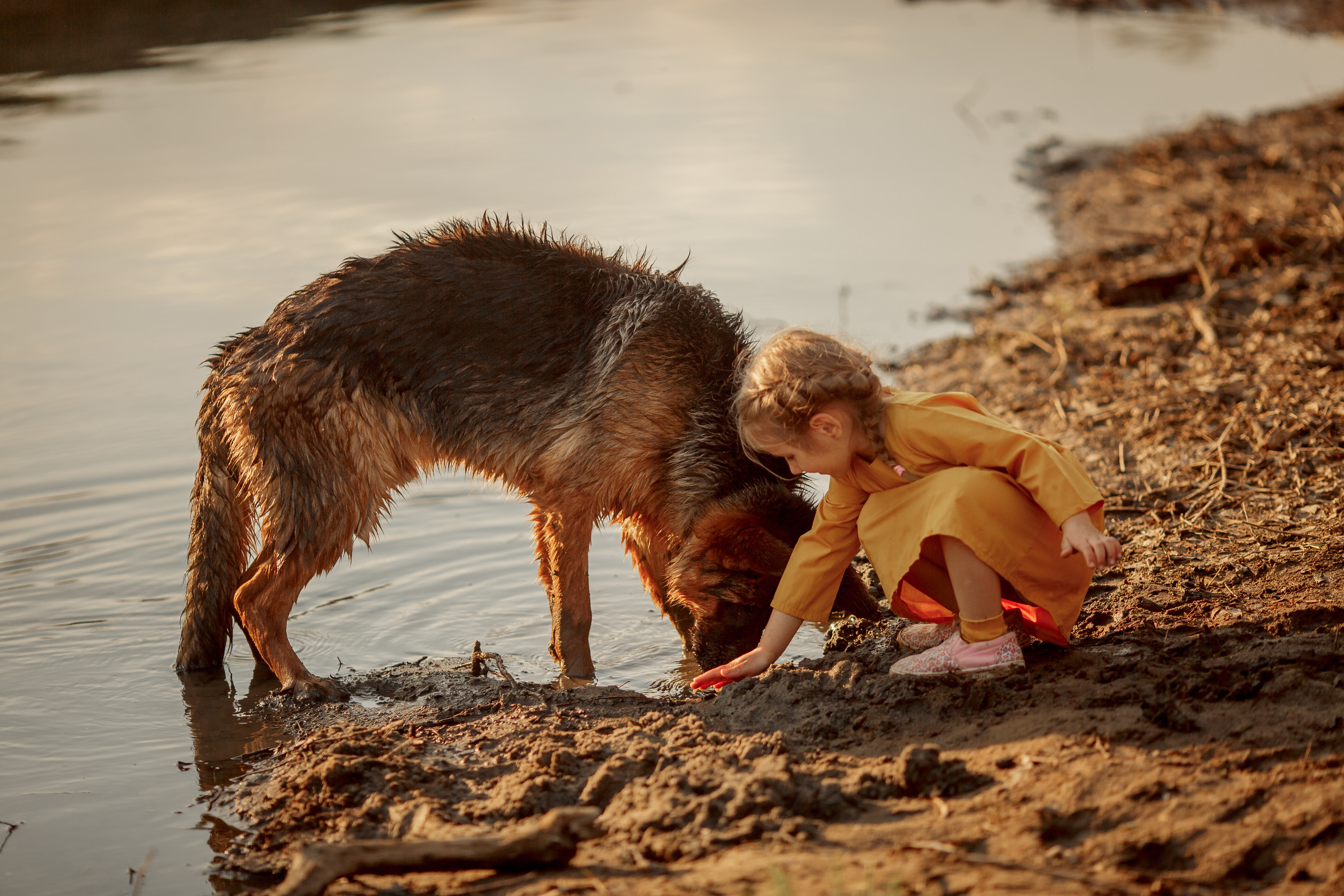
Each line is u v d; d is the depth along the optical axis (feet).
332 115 55.62
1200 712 12.03
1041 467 12.87
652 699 15.75
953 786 11.27
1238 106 54.49
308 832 12.74
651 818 11.24
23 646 18.56
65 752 15.44
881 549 13.80
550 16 85.40
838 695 13.93
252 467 17.26
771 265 36.60
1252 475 20.18
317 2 84.74
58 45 70.03
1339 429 21.01
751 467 17.46
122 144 50.65
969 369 28.04
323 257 36.58
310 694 16.74
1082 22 81.35
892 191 44.47
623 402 17.46
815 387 13.46
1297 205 35.22
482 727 14.97
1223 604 15.93
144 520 22.80
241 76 63.05
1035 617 14.46
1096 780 10.75
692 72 66.39
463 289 17.65
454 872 10.75
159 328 31.94
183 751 15.47
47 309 33.35
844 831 10.69
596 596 20.67
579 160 48.29
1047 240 38.60
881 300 33.83
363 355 17.21
